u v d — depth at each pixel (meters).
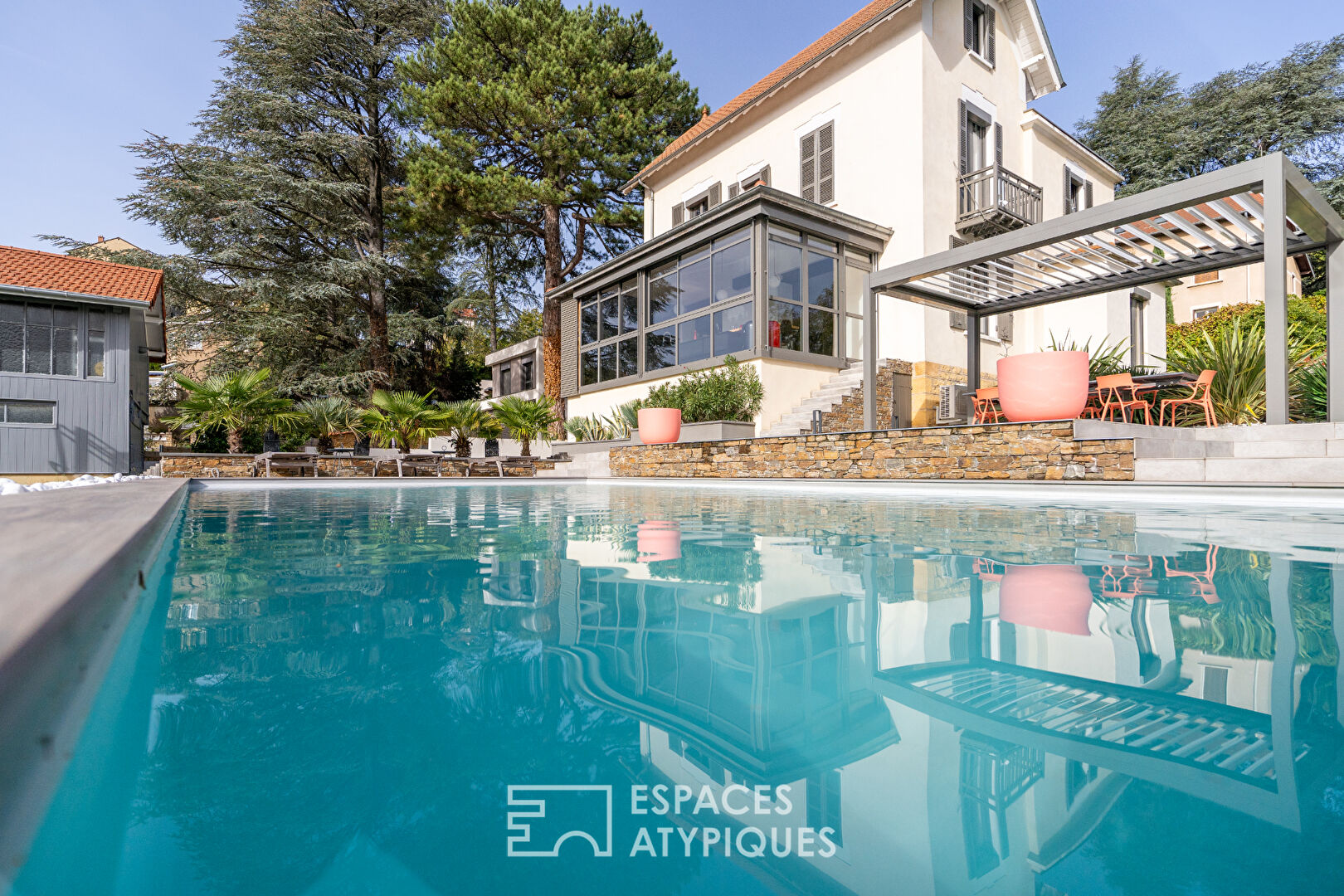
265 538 3.03
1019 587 1.79
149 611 1.49
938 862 0.59
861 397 10.84
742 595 1.71
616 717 0.90
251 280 18.77
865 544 2.69
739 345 11.22
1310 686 1.00
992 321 12.95
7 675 0.47
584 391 15.25
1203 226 7.07
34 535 1.13
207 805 0.67
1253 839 0.59
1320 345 9.20
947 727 0.87
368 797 0.69
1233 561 2.18
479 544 2.77
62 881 0.54
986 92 12.87
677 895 0.55
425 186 16.94
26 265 13.04
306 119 19.84
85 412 13.01
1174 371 9.05
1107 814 0.63
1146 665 1.11
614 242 20.95
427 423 12.98
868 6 14.15
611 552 2.54
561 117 17.08
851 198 12.52
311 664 1.13
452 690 1.01
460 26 17.36
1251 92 25.66
